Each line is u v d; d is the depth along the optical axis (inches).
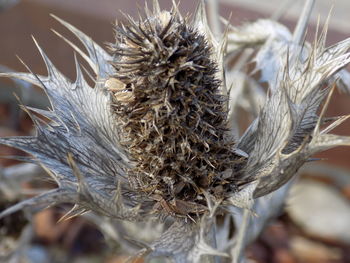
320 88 5.0
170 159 5.3
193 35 5.1
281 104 5.1
